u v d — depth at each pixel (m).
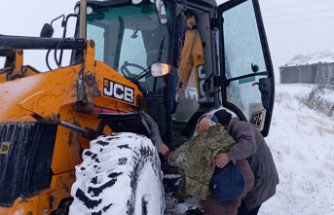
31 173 3.19
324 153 11.44
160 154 4.11
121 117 3.64
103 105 3.79
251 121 5.54
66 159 3.45
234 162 3.93
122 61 4.73
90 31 4.93
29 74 3.86
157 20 4.57
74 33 5.09
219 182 3.92
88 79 3.41
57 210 3.34
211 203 4.04
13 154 3.20
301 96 26.05
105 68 3.67
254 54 5.55
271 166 4.62
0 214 3.11
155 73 4.12
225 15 5.57
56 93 3.26
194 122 5.25
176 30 4.47
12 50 3.73
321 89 25.80
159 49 4.53
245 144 3.99
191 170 3.91
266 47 5.38
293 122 16.47
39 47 3.32
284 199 7.18
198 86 5.41
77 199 2.98
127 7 4.74
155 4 4.37
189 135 5.19
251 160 4.47
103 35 4.86
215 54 5.45
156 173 3.58
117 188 2.95
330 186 8.12
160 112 4.44
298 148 11.96
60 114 3.39
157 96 4.44
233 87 5.57
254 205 4.55
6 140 3.26
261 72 5.41
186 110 5.22
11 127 3.27
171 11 4.48
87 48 3.46
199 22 5.50
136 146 3.23
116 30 4.79
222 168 3.92
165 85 4.43
